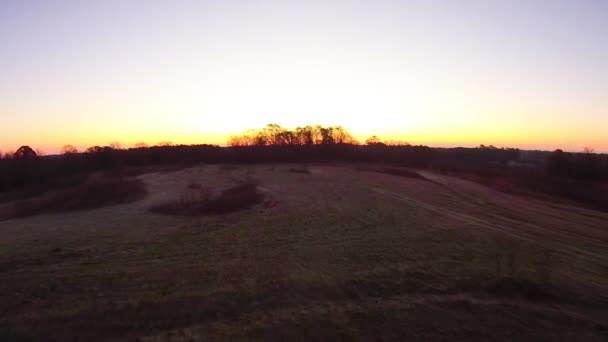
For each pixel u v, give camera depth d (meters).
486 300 12.84
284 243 20.55
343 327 11.19
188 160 77.88
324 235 22.22
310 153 83.25
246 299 13.07
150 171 61.59
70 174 62.44
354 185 43.88
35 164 63.06
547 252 18.69
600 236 23.77
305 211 29.64
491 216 28.47
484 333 10.84
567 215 31.06
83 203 34.66
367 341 10.54
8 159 64.12
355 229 23.66
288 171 58.59
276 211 29.83
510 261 16.47
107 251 19.61
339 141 88.62
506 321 11.44
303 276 14.95
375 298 13.19
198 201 33.69
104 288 14.33
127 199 36.28
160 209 31.34
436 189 42.72
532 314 11.84
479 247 19.34
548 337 10.64
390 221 25.84
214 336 10.86
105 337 11.05
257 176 52.66
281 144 85.12
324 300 13.05
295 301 12.95
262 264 16.86
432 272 15.27
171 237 22.53
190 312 12.26
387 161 78.94
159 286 14.41
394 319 11.59
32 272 16.30
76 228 25.47
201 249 19.77
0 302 13.15
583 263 17.41
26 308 12.71
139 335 11.09
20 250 20.03
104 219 28.39
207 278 15.16
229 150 84.19
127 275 15.73
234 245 20.41
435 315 11.80
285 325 11.31
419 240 20.73
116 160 73.69
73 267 16.95
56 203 35.56
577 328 11.10
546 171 67.31
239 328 11.26
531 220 27.70
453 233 22.36
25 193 46.34
